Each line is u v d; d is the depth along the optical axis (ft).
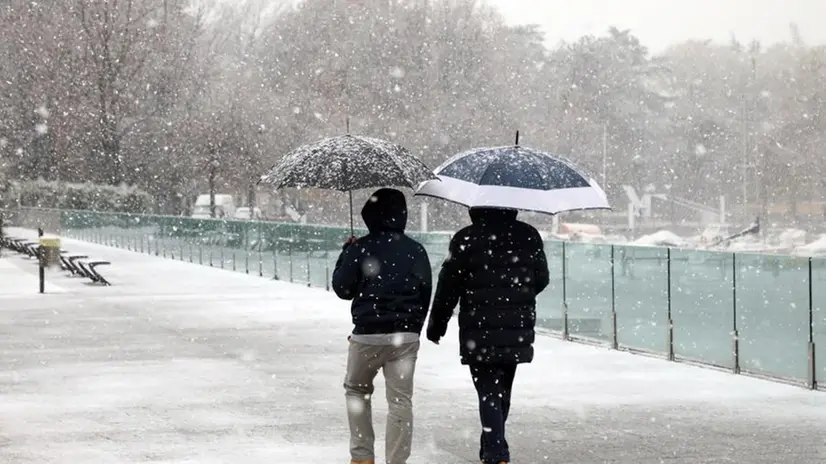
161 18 411.54
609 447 48.06
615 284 83.87
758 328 69.62
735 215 508.12
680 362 76.54
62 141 389.60
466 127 398.42
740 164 537.65
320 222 364.79
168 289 147.84
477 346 41.63
